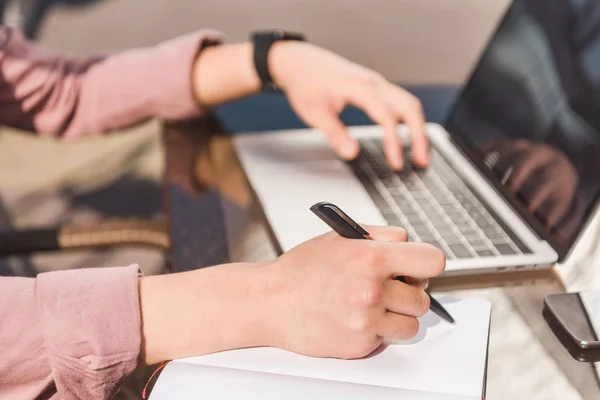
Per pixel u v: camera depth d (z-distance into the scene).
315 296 0.60
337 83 1.05
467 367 0.59
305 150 1.02
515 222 0.84
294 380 0.57
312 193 0.89
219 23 2.46
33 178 1.78
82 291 0.64
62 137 1.21
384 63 1.82
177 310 0.62
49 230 0.99
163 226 0.99
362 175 0.95
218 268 0.66
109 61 1.21
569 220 0.77
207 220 0.84
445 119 1.13
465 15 2.21
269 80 1.13
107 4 2.58
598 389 0.59
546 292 0.72
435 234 0.81
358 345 0.59
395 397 0.55
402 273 0.60
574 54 0.87
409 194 0.90
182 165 0.98
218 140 1.06
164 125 1.12
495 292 0.72
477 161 0.99
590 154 0.78
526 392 0.59
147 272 0.83
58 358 0.61
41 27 2.48
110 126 1.19
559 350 0.64
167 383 0.57
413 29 2.14
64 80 1.19
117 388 0.62
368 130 1.09
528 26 0.99
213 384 0.57
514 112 0.96
